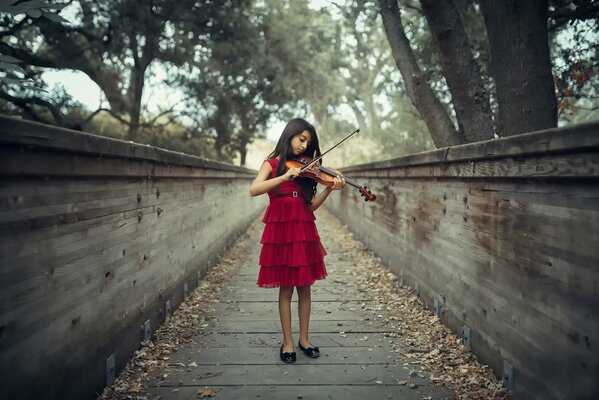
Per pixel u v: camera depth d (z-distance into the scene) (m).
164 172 3.60
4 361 1.61
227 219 7.69
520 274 2.36
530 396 2.26
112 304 2.64
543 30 4.92
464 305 3.21
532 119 4.92
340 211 13.08
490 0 5.03
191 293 4.82
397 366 3.01
